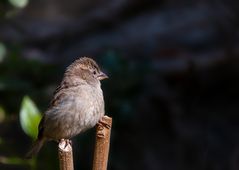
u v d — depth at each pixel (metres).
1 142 9.80
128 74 12.91
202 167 14.51
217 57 15.67
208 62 15.67
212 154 14.66
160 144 14.57
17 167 13.10
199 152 14.70
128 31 16.97
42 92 12.30
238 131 15.15
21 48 13.73
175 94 15.51
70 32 17.11
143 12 17.56
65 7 18.62
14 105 12.12
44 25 17.48
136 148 14.18
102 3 18.23
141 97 14.69
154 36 16.78
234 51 15.63
